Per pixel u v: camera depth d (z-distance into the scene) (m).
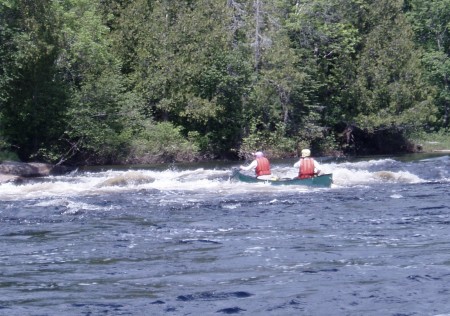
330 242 19.44
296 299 13.82
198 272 16.22
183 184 34.16
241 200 28.48
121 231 21.80
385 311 13.02
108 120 51.66
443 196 28.83
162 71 55.62
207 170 41.69
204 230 21.75
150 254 18.30
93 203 28.03
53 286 15.12
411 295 13.94
